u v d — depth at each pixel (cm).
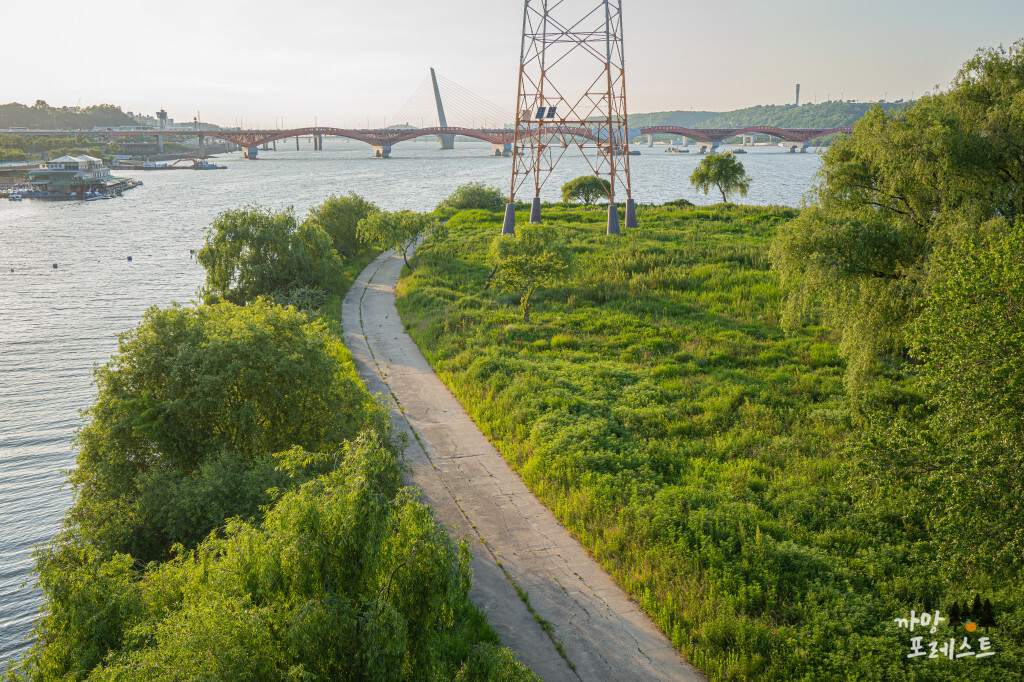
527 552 1722
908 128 2511
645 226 7312
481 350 3334
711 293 4388
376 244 6931
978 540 1278
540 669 1308
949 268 1465
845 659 1220
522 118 6838
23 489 2884
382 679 959
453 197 10156
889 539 1670
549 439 2255
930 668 1191
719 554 1570
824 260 2558
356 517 1047
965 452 1302
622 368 3097
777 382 2878
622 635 1413
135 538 1700
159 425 1894
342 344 3325
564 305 4319
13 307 5725
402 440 2192
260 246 4688
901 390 2539
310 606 971
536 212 7075
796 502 1844
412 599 1065
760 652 1291
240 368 1972
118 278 6944
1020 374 1202
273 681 919
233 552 1088
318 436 2111
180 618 991
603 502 1850
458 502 1989
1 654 1978
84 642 1120
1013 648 1230
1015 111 2233
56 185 15900
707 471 2059
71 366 4350
